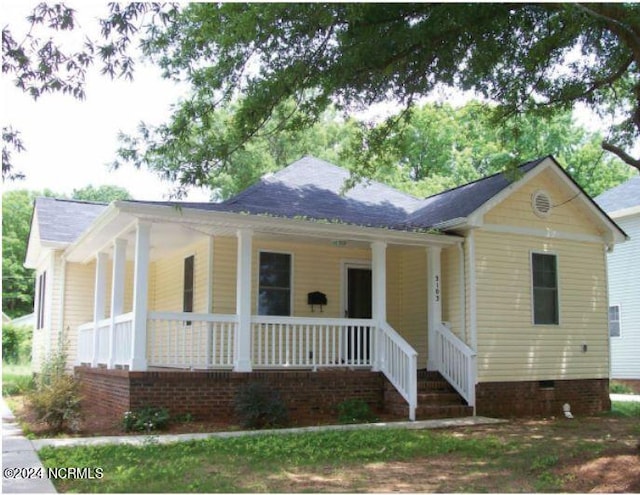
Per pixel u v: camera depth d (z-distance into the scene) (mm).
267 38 10695
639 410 15797
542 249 15461
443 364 14461
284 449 9039
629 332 21438
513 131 13461
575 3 9211
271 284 14805
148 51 11531
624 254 21859
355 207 15867
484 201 14344
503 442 10109
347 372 13195
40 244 18375
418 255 16297
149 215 11516
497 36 11117
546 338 15148
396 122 13562
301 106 11961
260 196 14719
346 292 15883
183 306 15727
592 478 7453
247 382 12102
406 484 7289
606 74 12414
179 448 9094
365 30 10547
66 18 9047
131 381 11125
